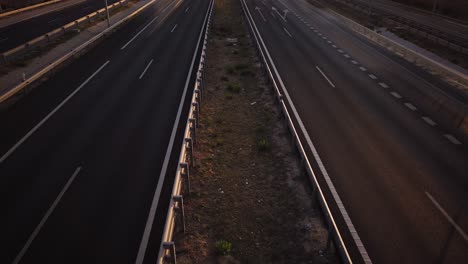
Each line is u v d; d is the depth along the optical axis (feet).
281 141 45.78
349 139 44.06
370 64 79.30
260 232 30.01
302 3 190.49
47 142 42.98
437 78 70.44
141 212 31.12
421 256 26.08
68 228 28.91
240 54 92.17
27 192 33.42
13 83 64.08
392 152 40.98
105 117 50.24
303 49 91.91
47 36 90.74
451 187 34.47
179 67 75.97
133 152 41.09
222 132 49.70
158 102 56.18
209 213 32.37
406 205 31.68
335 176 36.22
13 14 135.33
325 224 27.91
